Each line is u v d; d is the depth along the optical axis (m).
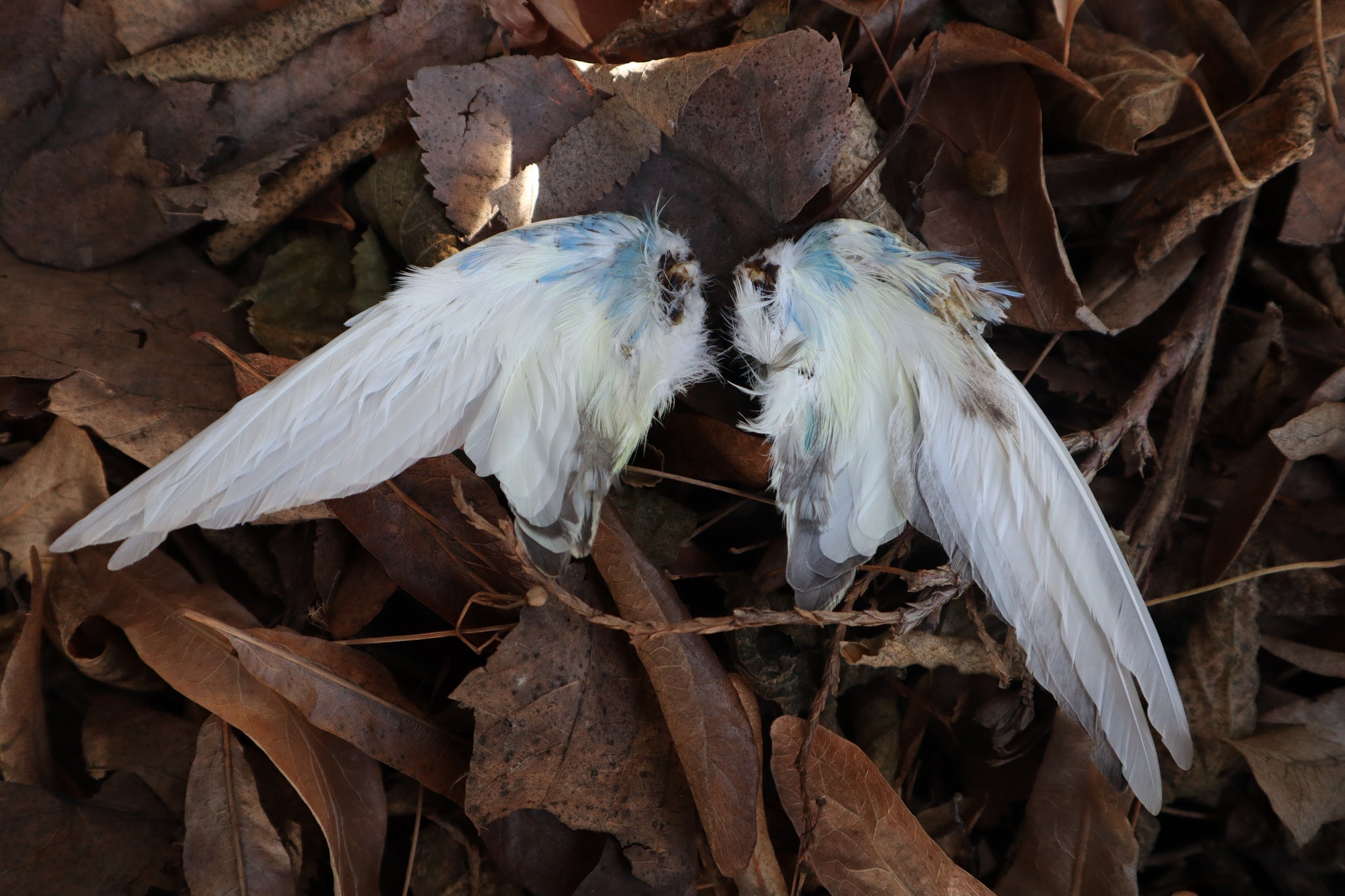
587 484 0.48
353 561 0.51
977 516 0.48
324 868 0.51
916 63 0.51
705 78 0.49
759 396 0.49
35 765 0.50
